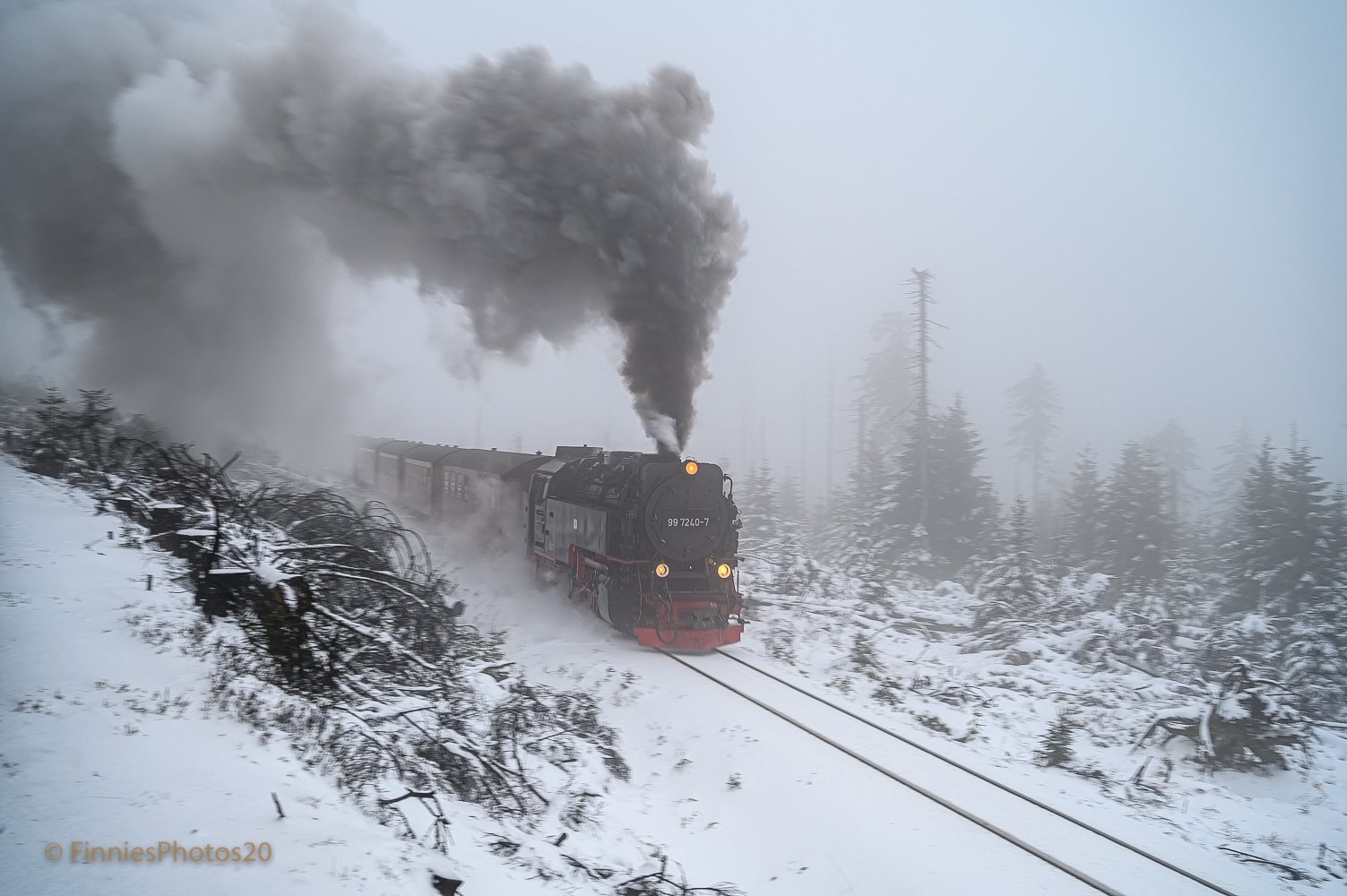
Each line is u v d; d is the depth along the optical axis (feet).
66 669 20.11
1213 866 21.77
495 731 25.13
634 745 29.63
